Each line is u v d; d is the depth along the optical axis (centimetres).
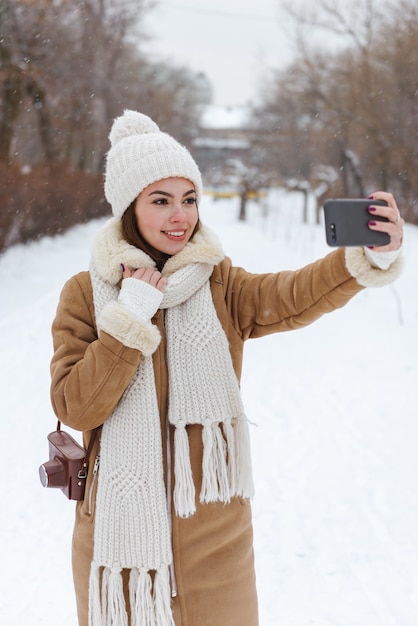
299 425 517
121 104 2228
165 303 174
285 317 182
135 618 171
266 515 381
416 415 535
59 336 178
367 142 2350
